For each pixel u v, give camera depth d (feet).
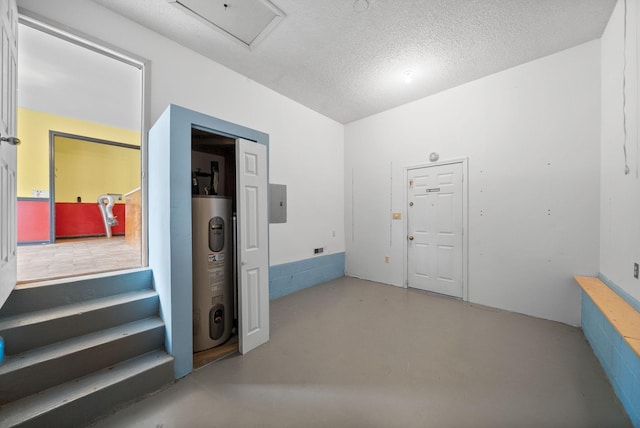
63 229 16.49
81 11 6.48
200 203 6.97
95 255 9.50
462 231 11.08
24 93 12.23
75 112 14.44
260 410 4.87
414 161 12.67
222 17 7.25
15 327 4.69
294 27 7.63
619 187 6.68
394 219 13.51
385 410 4.86
